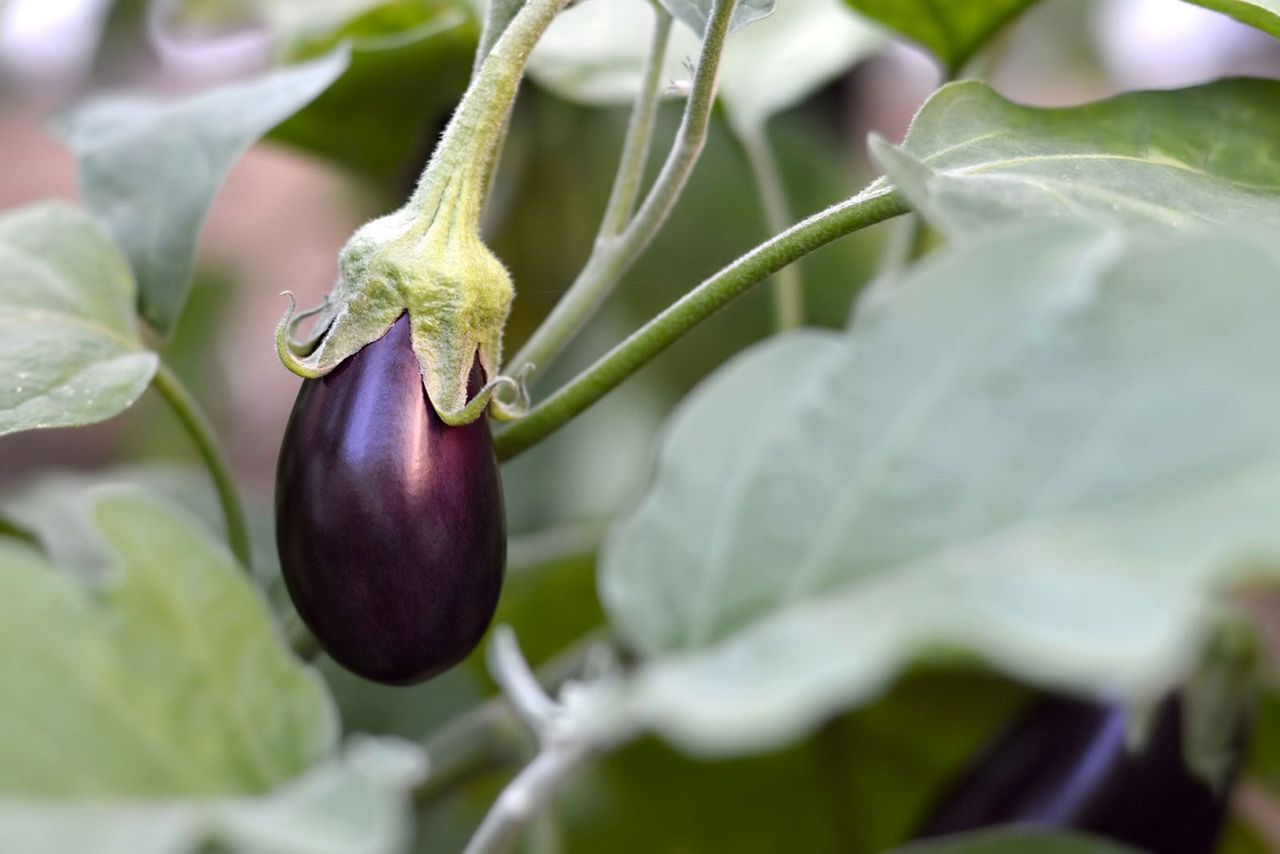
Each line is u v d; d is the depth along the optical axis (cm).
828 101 152
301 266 192
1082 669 57
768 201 107
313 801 61
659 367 131
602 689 78
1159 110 80
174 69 180
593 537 101
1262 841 98
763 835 100
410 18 111
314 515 72
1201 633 83
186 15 123
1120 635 58
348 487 72
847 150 154
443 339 74
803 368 63
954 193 69
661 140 126
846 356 62
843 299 133
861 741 97
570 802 98
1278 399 59
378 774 62
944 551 60
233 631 63
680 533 63
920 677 95
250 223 196
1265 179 78
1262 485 59
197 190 89
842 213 75
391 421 72
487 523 73
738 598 62
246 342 187
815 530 62
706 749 61
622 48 106
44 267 83
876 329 62
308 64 97
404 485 72
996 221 69
